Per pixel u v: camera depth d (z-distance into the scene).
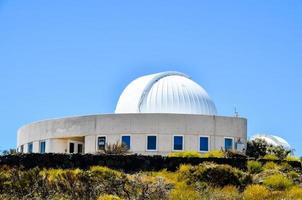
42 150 75.25
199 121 69.44
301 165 56.84
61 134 73.00
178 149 68.62
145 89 76.31
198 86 78.94
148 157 53.62
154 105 75.00
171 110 74.75
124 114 69.50
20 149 80.31
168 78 77.88
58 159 52.78
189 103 75.56
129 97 77.12
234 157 56.91
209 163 49.88
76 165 52.81
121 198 36.88
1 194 38.00
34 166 52.47
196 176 46.72
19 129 81.81
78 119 71.81
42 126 75.44
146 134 68.75
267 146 73.75
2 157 52.97
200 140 69.25
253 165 53.38
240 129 71.06
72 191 38.44
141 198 37.56
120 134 69.19
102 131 69.94
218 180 46.28
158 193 38.75
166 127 68.81
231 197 39.78
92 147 70.19
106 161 53.19
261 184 46.25
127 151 62.59
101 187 39.03
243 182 46.69
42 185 38.94
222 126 70.12
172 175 49.19
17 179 39.84
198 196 39.31
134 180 41.31
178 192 40.16
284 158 62.66
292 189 42.97
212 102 78.69
